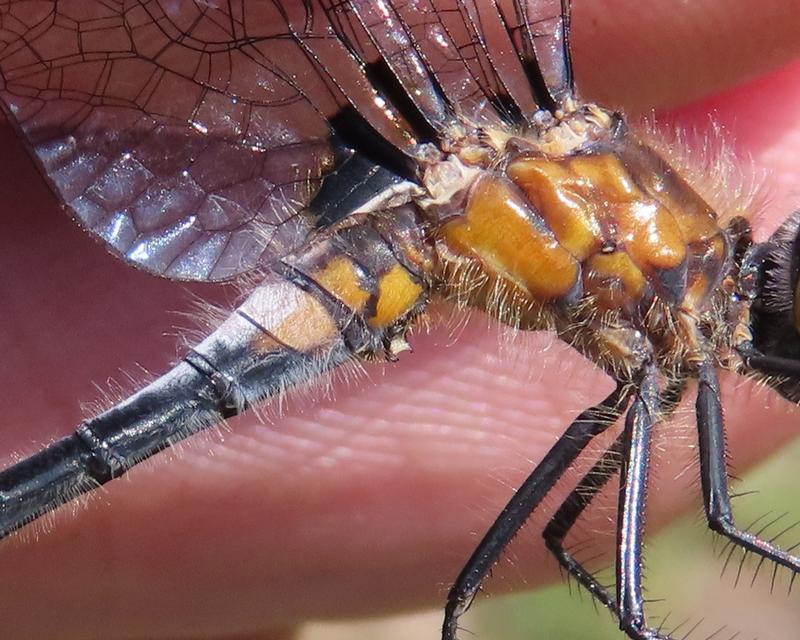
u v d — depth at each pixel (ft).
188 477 0.30
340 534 0.31
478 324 0.27
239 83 0.26
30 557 0.30
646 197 0.26
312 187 0.26
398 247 0.26
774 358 0.26
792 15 0.29
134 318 0.30
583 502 0.26
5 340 0.29
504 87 0.26
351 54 0.26
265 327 0.26
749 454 0.31
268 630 0.32
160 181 0.26
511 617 0.43
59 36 0.26
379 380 0.31
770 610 0.42
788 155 0.31
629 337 0.26
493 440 0.31
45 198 0.30
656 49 0.29
